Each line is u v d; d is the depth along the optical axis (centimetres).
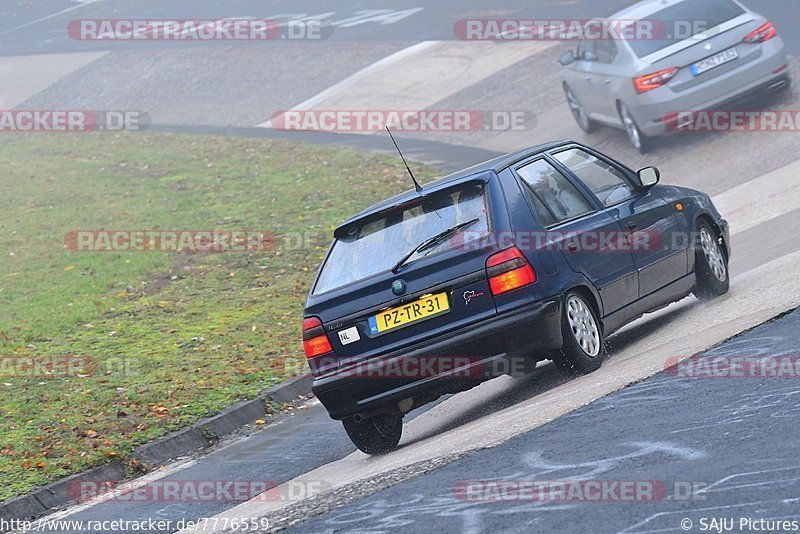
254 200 7738
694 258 3800
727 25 6456
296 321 5216
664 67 6438
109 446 3822
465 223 3081
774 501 1820
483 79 9394
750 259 4516
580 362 3144
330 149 8875
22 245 7044
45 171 9250
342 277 3177
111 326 5419
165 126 10775
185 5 15488
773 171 5791
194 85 11775
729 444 2153
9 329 5434
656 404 2555
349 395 3116
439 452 2714
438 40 10800
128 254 6675
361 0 13500
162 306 5703
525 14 10750
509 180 3173
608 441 2361
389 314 3080
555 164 3412
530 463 2342
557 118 8069
